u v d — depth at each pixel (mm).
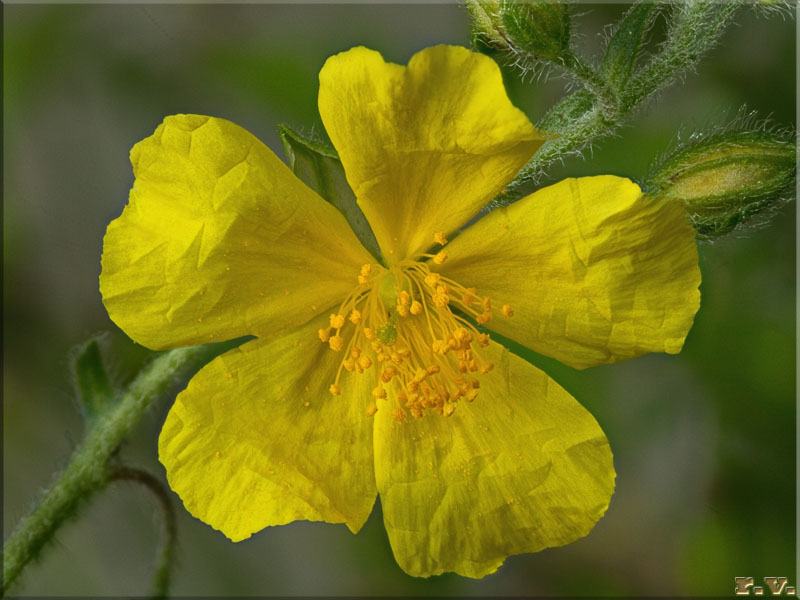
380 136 80
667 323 82
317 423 84
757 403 104
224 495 83
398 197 83
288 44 105
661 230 81
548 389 85
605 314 82
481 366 85
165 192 81
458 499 85
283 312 83
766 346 103
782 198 87
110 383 94
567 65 85
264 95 105
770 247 102
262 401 83
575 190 81
